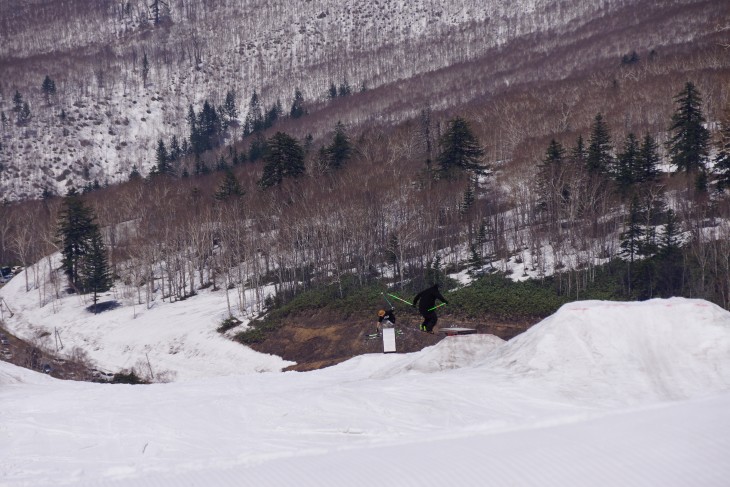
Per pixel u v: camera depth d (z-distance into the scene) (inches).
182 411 620.4
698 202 2322.8
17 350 2647.6
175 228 3161.9
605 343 613.3
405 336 1945.1
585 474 311.4
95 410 658.8
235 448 502.6
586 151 2822.3
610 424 390.3
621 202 2544.3
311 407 592.4
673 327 608.7
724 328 596.1
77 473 460.4
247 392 748.0
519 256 2456.9
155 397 742.5
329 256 2684.5
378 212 2711.6
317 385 780.6
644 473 302.0
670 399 522.9
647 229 2165.4
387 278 2460.6
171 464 467.8
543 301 1995.6
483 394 577.3
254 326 2306.8
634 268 2082.9
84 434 569.3
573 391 560.4
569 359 609.9
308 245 2726.4
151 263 3080.7
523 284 2174.0
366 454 404.2
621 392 546.9
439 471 344.5
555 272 2206.0
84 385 917.8
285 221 2748.5
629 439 350.3
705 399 430.9
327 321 2155.5
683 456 315.3
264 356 2106.3
